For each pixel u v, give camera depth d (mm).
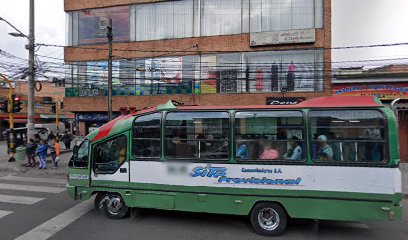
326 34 15938
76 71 19734
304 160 4871
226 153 5191
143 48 18609
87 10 19656
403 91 13000
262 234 4988
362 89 13734
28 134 13242
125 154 5648
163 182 5410
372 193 4602
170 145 5426
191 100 17797
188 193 5293
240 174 5090
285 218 4965
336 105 4855
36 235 4840
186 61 18016
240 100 17016
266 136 5074
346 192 4695
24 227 5215
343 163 4719
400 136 12898
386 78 13242
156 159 5453
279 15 16797
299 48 16266
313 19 16297
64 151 17281
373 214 4598
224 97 17281
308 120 4922
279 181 4934
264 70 16875
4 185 8797
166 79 18297
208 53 17656
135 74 18812
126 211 5742
